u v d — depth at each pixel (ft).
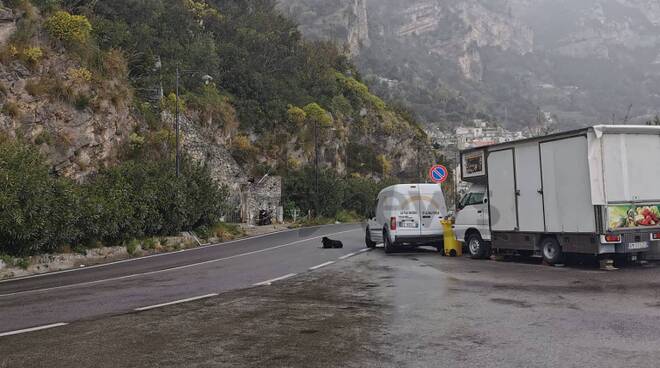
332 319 23.84
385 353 17.97
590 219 37.83
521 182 43.65
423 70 624.59
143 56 129.39
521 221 43.62
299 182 179.42
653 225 38.45
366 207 214.90
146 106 118.62
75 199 61.82
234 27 216.74
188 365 17.01
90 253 64.08
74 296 32.73
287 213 172.14
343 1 548.31
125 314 25.94
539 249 42.47
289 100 213.05
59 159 86.38
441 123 479.00
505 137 394.32
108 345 19.71
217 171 139.33
